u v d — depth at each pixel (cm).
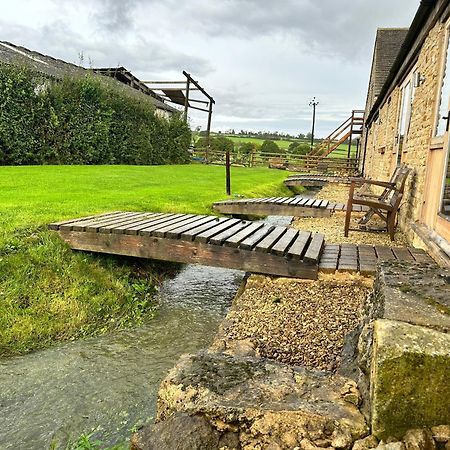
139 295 468
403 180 588
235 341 292
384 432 158
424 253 463
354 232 662
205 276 560
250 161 2647
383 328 166
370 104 1920
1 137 1283
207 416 179
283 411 174
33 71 1368
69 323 382
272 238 471
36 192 767
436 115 505
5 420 258
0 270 401
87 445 227
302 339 304
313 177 1655
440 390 152
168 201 800
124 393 290
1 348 336
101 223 512
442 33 504
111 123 1650
